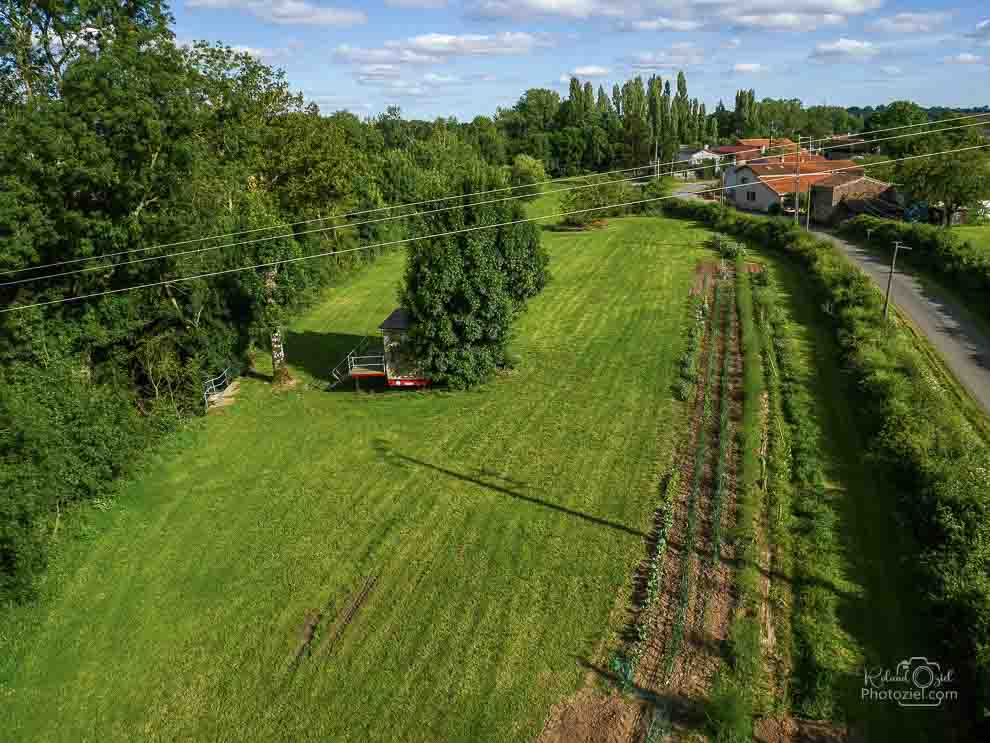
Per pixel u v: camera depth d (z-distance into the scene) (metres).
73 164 23.67
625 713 12.95
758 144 108.94
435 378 29.73
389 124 115.25
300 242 46.53
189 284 29.95
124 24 26.25
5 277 26.19
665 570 16.84
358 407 29.31
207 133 31.08
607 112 138.38
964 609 13.69
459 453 24.27
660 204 73.69
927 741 11.88
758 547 17.39
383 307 44.38
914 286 39.28
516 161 96.06
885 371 25.58
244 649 15.94
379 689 14.30
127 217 26.12
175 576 18.81
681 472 21.36
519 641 15.15
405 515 20.64
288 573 18.48
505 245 33.41
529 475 22.27
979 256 38.47
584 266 50.84
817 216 65.38
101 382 29.34
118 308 28.12
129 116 24.16
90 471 21.88
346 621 16.44
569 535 18.80
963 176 54.31
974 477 17.41
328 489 22.64
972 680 12.55
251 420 28.88
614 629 15.20
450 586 17.20
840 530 17.81
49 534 20.09
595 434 24.61
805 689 13.05
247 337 33.03
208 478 24.11
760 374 28.41
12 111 25.59
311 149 46.34
